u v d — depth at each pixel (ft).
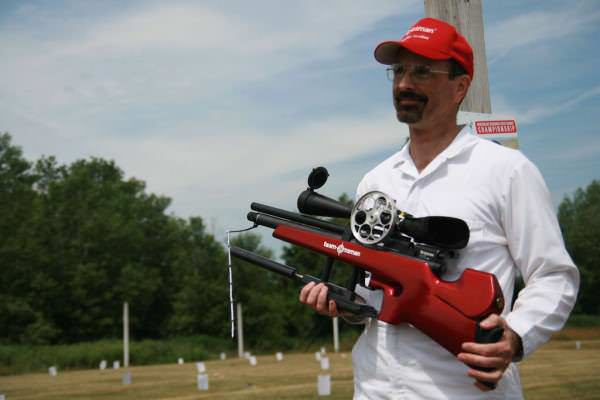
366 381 9.12
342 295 8.88
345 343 187.62
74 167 293.84
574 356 69.92
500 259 8.54
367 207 8.71
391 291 8.52
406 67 8.95
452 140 9.09
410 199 9.13
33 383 61.05
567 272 8.20
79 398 43.50
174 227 251.80
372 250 8.65
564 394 35.94
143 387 50.78
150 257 242.58
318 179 9.63
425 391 8.45
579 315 230.48
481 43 15.25
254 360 82.53
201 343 182.50
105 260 223.30
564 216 271.49
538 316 7.89
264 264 9.65
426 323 8.18
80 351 129.59
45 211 225.35
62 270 210.59
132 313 222.48
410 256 8.34
